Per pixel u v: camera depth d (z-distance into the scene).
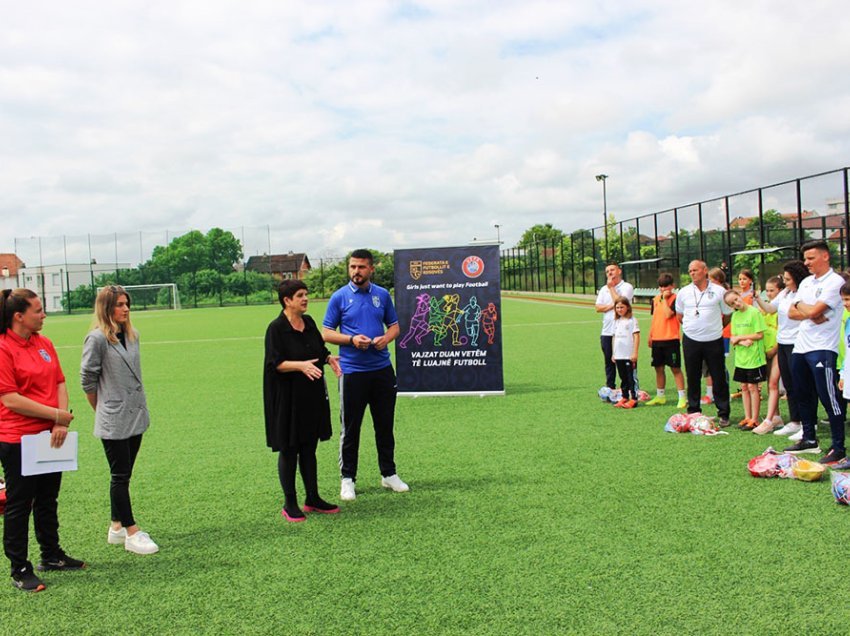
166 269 62.19
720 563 4.02
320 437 5.29
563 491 5.55
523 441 7.43
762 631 3.24
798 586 3.70
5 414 4.07
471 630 3.35
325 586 3.94
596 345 17.25
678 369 8.91
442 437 7.82
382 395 5.79
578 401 9.74
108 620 3.62
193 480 6.34
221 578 4.12
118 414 4.56
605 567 4.03
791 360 6.73
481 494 5.57
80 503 5.79
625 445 7.05
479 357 10.66
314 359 5.20
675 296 8.85
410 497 5.59
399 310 10.80
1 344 4.04
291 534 4.84
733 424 7.96
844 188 21.00
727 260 27.86
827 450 6.58
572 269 48.16
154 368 15.38
